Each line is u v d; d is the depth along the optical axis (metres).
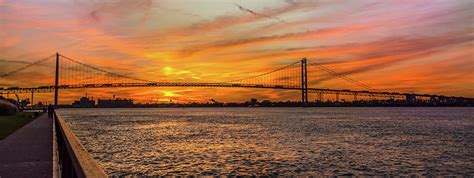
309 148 25.44
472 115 116.12
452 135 38.41
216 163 18.70
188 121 71.94
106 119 81.50
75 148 3.32
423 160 20.75
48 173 6.87
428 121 72.12
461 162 20.20
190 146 26.38
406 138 34.38
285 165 18.31
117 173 16.06
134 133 39.00
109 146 26.16
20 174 6.75
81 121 69.75
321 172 16.77
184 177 15.39
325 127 50.28
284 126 52.69
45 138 13.71
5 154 9.32
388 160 20.52
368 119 80.75
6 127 20.27
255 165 18.25
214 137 34.09
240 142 29.38
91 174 2.22
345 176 16.09
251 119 81.75
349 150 24.61
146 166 17.77
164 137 34.00
